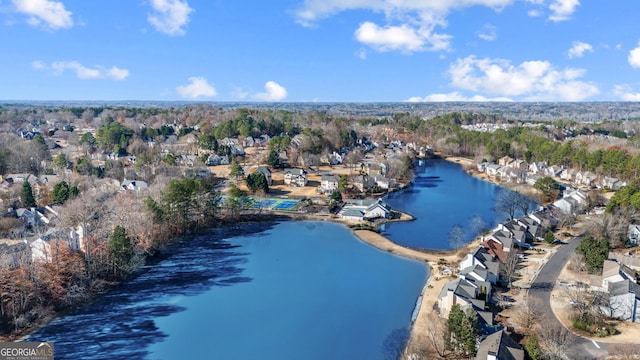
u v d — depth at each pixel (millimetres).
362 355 59438
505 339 52000
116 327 66062
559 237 104562
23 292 65750
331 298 76750
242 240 108562
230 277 85688
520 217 116938
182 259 95125
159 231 101188
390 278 85375
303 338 63812
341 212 128500
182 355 59469
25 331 63688
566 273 81188
